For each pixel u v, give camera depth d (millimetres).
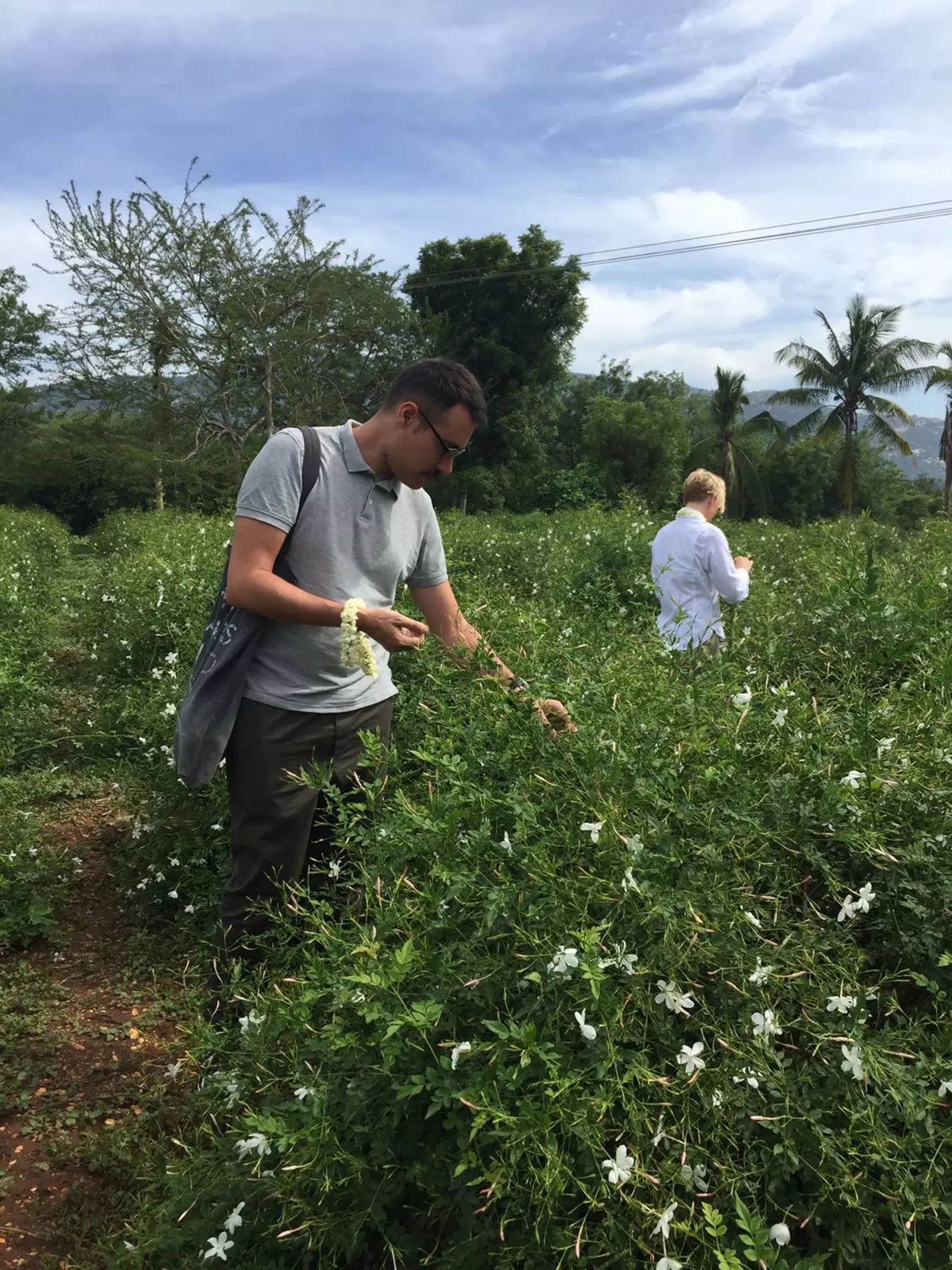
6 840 3773
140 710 4727
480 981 1540
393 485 2449
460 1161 1398
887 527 12164
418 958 1597
